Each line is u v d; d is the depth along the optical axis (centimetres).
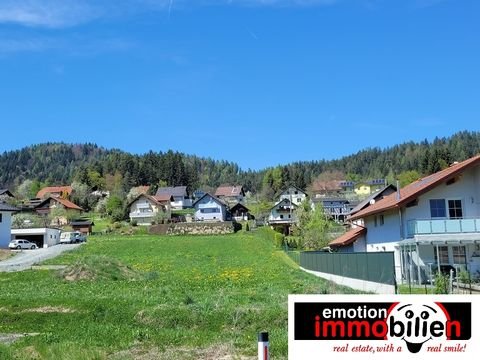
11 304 2317
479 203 3544
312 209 8350
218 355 1403
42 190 16750
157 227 10094
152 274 3662
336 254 3472
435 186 3506
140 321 1962
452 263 3400
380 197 6956
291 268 4347
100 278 3456
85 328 1884
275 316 1833
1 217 7125
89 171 18875
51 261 5097
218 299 2236
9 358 1375
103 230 10625
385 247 4053
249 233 9669
